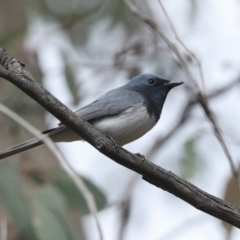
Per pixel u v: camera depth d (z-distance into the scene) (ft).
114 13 46.55
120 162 25.26
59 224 31.45
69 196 34.06
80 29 46.78
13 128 39.55
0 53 22.90
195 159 38.24
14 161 36.19
